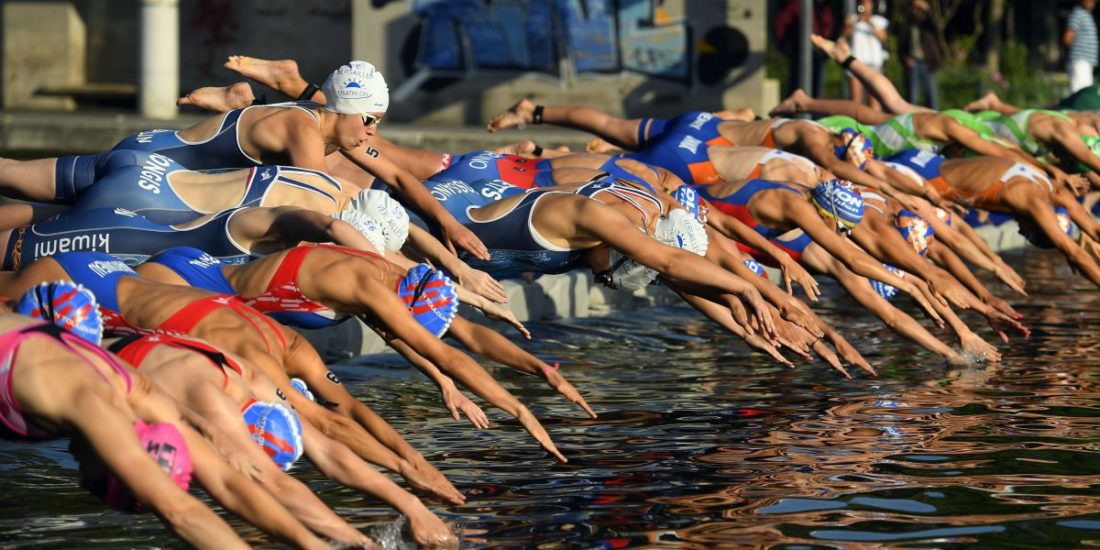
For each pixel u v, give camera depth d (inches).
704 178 1288.1
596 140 1427.2
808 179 1243.8
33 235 884.6
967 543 613.3
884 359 1100.5
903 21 2603.3
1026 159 1418.6
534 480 724.0
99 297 716.0
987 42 3159.5
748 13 2628.0
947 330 1245.1
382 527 634.2
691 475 733.3
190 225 863.7
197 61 3070.9
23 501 668.1
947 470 741.9
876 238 1156.5
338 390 715.4
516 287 1235.9
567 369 1042.7
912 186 1295.5
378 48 2753.4
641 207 977.5
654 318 1295.5
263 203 906.7
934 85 2508.6
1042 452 783.7
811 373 1039.0
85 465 557.6
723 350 1133.7
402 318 719.1
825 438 821.9
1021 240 1911.9
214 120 1007.6
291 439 623.2
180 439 547.8
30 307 606.9
